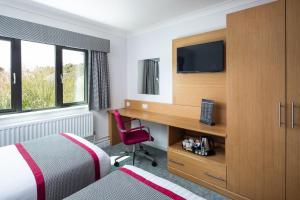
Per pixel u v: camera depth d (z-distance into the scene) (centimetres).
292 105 162
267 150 178
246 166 192
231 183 203
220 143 262
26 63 265
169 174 257
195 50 270
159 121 269
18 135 245
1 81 244
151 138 286
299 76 158
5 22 229
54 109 294
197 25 285
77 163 153
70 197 106
